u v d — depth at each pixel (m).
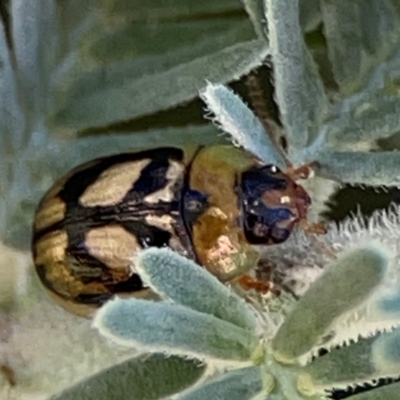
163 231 0.05
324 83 0.05
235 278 0.05
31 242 0.05
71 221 0.05
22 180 0.05
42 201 0.05
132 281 0.05
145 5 0.05
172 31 0.05
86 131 0.05
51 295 0.05
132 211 0.05
